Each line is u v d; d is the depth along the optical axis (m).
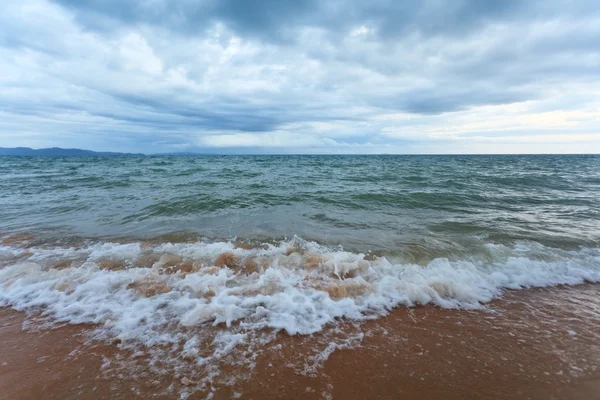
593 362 2.85
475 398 2.45
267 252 5.52
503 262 5.29
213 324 3.32
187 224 7.53
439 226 7.54
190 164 35.78
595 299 4.09
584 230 7.23
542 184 16.19
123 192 12.14
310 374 2.66
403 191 12.95
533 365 2.81
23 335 3.13
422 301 3.94
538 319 3.59
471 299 4.04
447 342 3.14
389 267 4.88
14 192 12.09
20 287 4.09
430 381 2.61
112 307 3.63
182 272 4.54
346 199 11.02
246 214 8.65
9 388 2.46
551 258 5.46
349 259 5.00
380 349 3.01
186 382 2.52
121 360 2.78
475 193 12.50
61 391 2.44
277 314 3.52
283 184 15.60
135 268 4.67
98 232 6.79
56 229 6.99
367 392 2.49
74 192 12.16
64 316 3.47
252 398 2.39
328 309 3.68
